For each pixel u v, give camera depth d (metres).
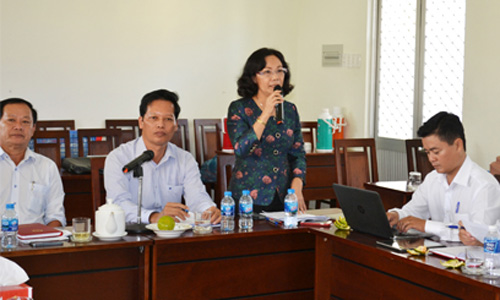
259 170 3.14
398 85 6.04
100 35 6.28
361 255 2.67
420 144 4.93
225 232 2.71
